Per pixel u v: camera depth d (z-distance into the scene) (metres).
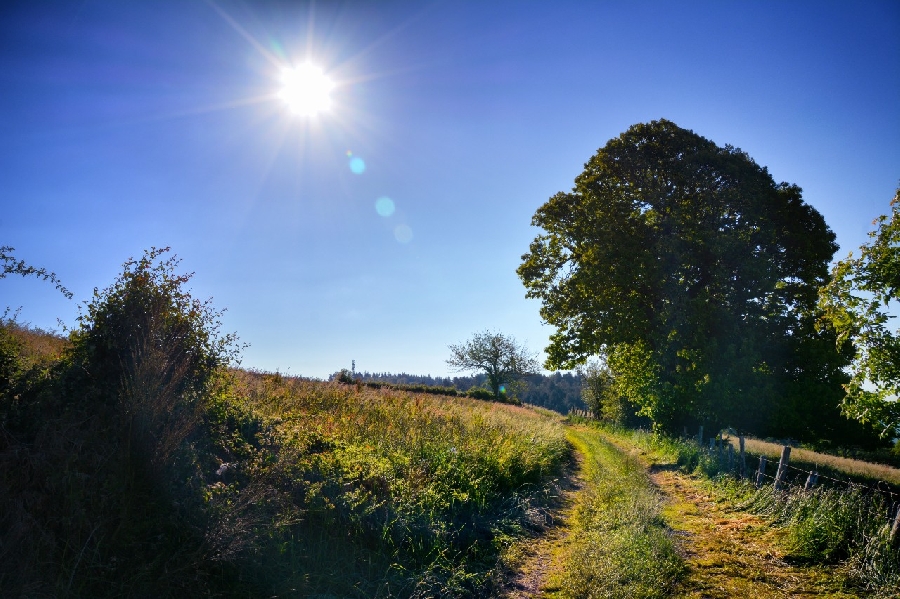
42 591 4.57
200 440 7.40
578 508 11.59
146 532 5.48
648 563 7.43
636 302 23.34
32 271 6.62
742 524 10.07
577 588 6.79
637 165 24.34
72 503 5.16
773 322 22.23
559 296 27.16
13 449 5.31
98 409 6.27
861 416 10.18
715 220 22.69
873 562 7.18
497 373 74.69
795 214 23.31
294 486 7.52
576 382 156.00
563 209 26.59
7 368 6.31
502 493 11.75
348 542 7.32
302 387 16.75
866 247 10.09
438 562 7.64
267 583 5.93
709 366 20.94
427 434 13.12
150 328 6.87
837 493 9.15
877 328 9.91
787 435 21.83
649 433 28.38
